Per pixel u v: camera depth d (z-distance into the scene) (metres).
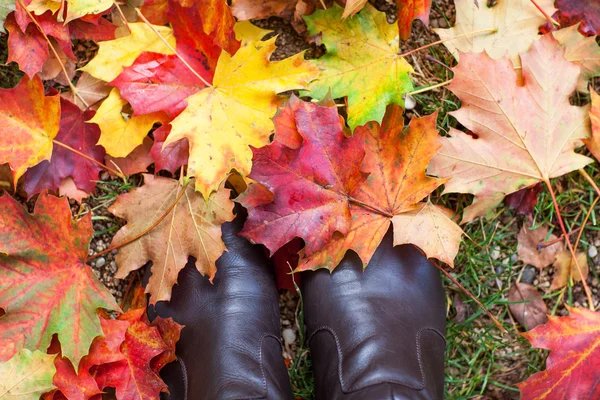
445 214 0.74
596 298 0.81
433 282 0.78
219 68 0.71
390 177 0.72
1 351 0.70
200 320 0.76
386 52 0.74
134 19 0.76
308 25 0.74
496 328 0.81
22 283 0.70
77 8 0.71
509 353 0.81
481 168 0.74
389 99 0.74
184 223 0.74
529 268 0.81
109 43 0.72
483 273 0.81
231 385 0.73
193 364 0.75
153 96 0.72
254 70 0.71
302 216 0.71
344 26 0.74
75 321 0.71
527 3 0.76
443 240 0.72
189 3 0.72
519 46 0.76
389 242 0.78
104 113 0.73
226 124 0.71
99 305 0.71
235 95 0.72
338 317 0.76
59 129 0.74
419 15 0.72
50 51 0.76
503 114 0.73
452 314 0.81
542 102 0.73
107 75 0.72
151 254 0.74
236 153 0.71
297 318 0.80
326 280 0.76
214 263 0.73
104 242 0.78
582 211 0.81
